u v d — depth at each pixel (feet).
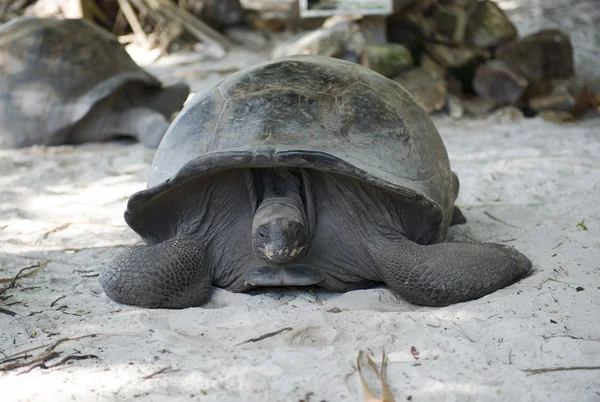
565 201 16.14
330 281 11.46
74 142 23.17
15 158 21.47
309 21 39.78
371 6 26.08
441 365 8.88
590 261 12.11
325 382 8.61
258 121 10.93
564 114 25.58
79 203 17.21
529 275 11.78
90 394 8.50
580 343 9.27
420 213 11.31
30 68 22.61
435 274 10.68
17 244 14.47
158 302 11.03
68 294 11.78
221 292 11.62
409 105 12.21
